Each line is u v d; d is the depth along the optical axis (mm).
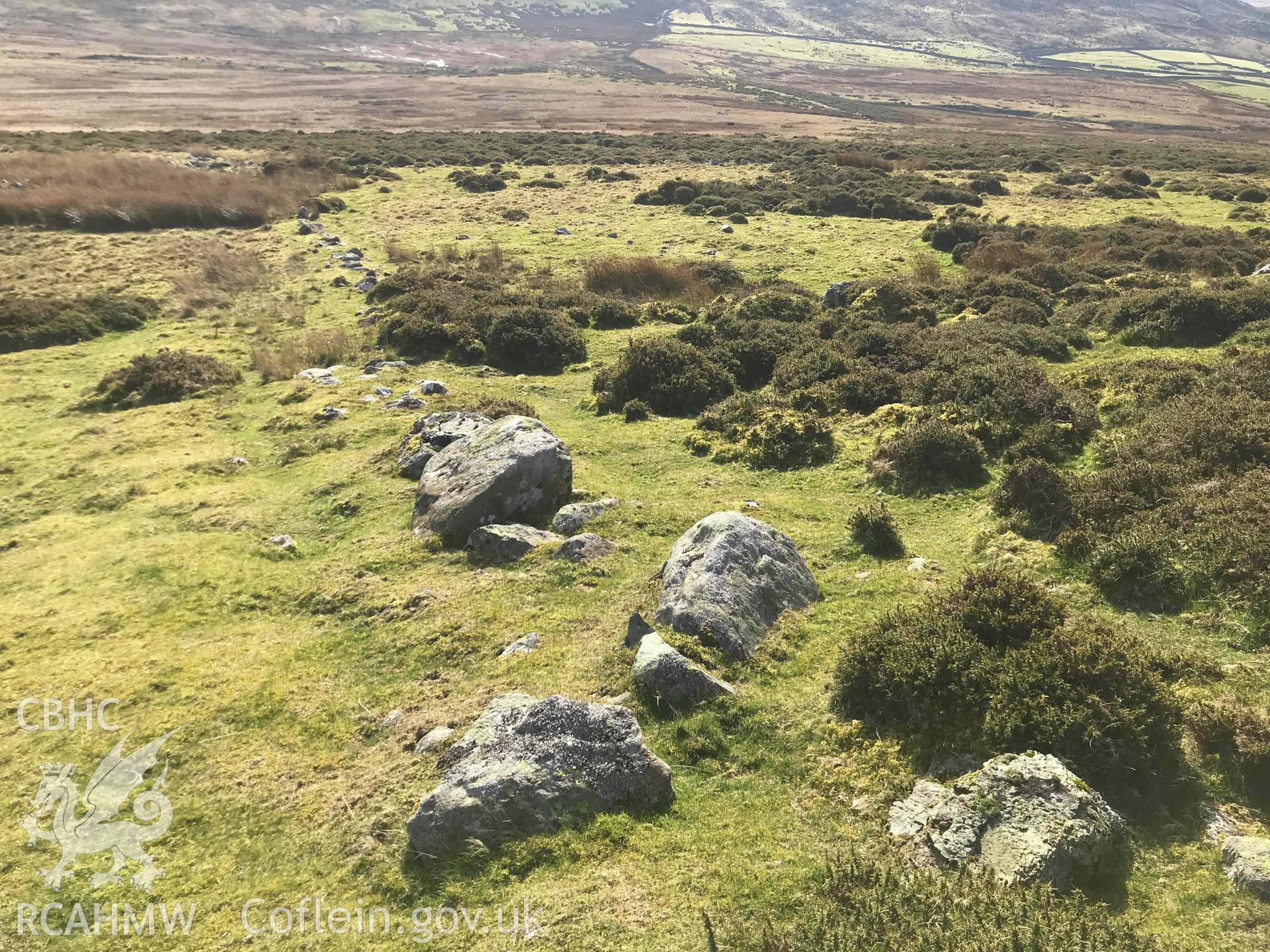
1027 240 40531
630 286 35875
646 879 7941
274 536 17016
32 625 13773
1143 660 9250
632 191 58812
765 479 18078
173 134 71875
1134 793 8172
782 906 7484
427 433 19641
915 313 29047
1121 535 12500
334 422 22672
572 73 161875
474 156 71000
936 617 10734
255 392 26047
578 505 16172
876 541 14273
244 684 12047
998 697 9062
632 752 9047
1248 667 9727
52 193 46156
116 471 20297
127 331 32094
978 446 16953
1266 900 6883
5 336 29484
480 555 15070
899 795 8680
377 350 29453
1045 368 22859
